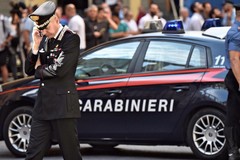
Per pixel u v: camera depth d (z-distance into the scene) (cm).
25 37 2972
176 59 1633
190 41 1633
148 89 1623
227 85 1521
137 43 1677
